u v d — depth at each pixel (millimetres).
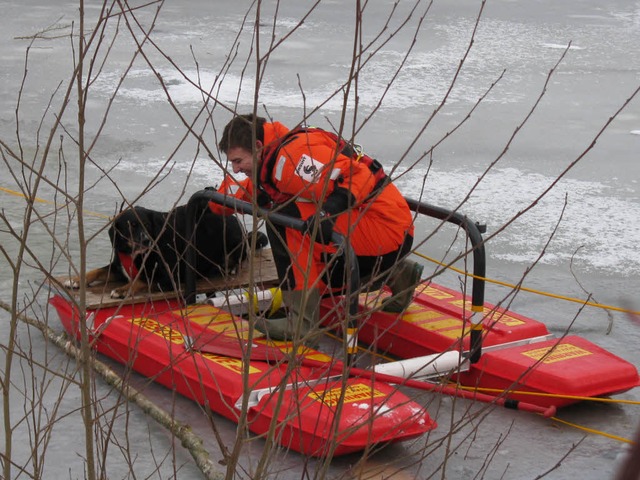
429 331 4699
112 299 4969
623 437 4164
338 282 4656
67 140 9586
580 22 17828
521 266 6555
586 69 13812
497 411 4414
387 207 4496
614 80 13164
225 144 4449
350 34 15742
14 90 11719
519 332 4660
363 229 4453
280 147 4305
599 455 4016
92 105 11078
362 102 11422
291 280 4430
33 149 9281
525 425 4281
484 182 8484
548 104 11711
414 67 13484
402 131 10258
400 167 8914
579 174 8859
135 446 3984
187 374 4250
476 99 11805
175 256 5117
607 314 5723
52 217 7262
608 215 7684
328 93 11781
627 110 11500
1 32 15227
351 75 2439
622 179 8727
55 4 17797
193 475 3762
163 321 4723
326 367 3975
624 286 6203
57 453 3914
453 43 15359
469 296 5227
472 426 4246
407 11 18234
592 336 5391
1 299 5648
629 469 1024
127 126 10203
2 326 5270
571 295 6047
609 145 9953
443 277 6340
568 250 6883
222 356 4301
